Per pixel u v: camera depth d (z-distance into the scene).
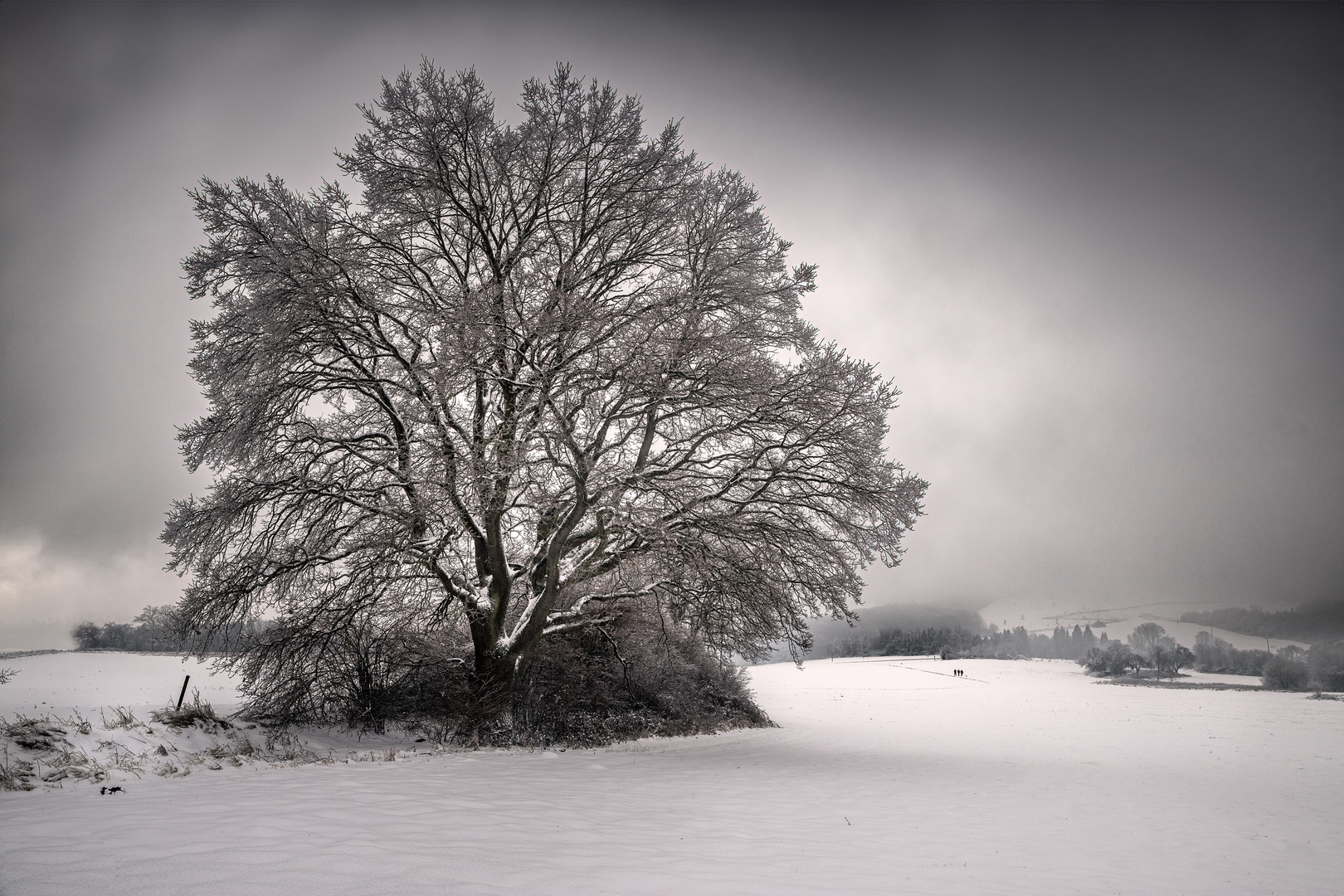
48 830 5.87
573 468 15.67
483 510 16.27
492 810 7.72
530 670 19.50
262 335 15.98
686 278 18.14
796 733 24.80
